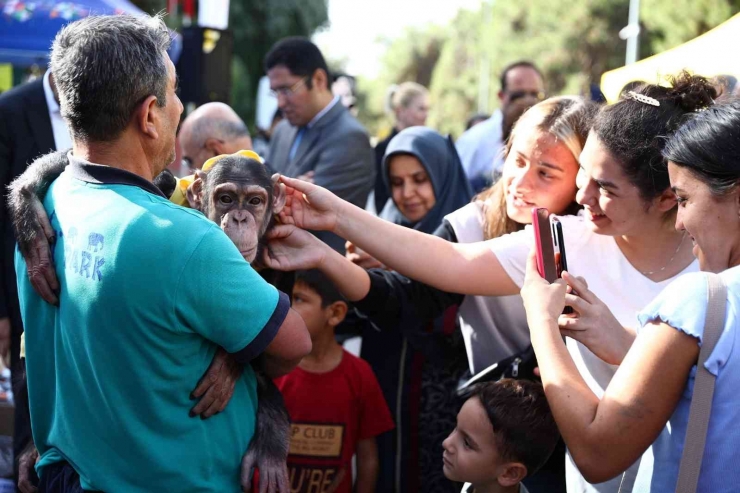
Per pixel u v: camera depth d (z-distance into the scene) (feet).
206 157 16.33
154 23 7.76
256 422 8.23
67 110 7.41
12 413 13.88
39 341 7.90
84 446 7.34
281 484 8.07
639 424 6.75
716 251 6.98
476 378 11.14
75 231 7.38
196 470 7.36
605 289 9.55
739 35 13.89
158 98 7.48
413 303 11.14
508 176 10.73
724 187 6.73
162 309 6.99
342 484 12.50
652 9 62.49
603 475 7.07
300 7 92.84
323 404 12.48
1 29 26.02
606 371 9.25
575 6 106.22
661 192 8.78
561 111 10.43
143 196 7.29
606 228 9.18
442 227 11.80
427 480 12.75
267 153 23.53
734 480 6.55
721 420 6.55
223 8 28.32
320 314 12.38
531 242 10.00
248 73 92.43
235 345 7.27
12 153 14.57
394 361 13.14
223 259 7.17
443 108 200.34
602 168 8.83
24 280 7.92
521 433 9.62
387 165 15.99
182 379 7.24
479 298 11.21
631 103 8.84
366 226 9.99
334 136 19.52
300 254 9.95
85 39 7.29
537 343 7.75
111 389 7.16
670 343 6.65
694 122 7.01
